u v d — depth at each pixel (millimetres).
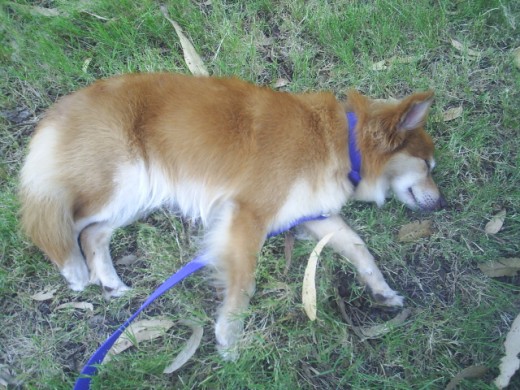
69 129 926
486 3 1252
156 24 1213
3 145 1103
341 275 994
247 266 932
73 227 951
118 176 937
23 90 1155
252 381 885
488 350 931
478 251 1024
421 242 1034
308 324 921
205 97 957
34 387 872
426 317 957
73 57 1191
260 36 1232
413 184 1019
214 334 935
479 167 1104
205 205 995
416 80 1181
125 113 935
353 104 979
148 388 883
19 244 992
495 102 1163
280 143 939
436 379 886
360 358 915
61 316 955
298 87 1177
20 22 1219
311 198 970
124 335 918
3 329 942
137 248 1027
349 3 1257
